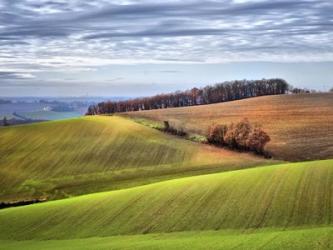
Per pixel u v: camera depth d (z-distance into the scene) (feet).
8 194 194.08
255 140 248.52
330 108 332.39
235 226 102.37
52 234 111.55
